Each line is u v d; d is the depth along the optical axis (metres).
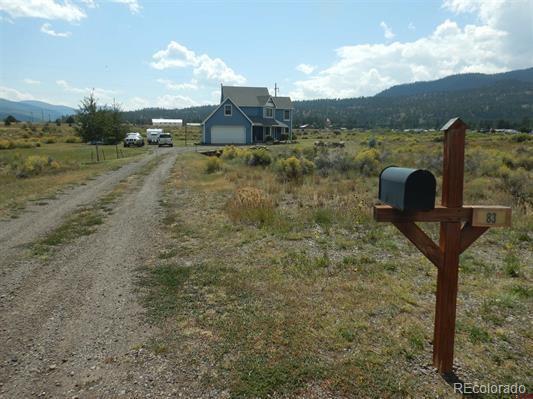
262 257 6.28
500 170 15.36
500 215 3.04
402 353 3.54
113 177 18.66
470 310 4.42
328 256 6.29
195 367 3.40
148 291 5.12
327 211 8.95
